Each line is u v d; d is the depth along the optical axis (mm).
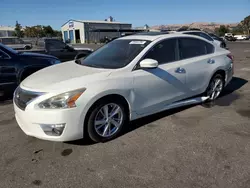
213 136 3396
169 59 3941
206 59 4523
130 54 3635
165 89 3814
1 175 2574
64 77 3172
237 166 2680
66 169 2670
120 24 48750
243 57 13133
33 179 2506
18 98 3146
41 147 3146
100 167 2699
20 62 5445
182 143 3205
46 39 9781
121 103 3322
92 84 3016
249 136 3389
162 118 4043
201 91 4547
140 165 2725
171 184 2404
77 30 47344
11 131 3648
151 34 4188
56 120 2826
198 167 2672
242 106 4660
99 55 4047
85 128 3088
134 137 3387
